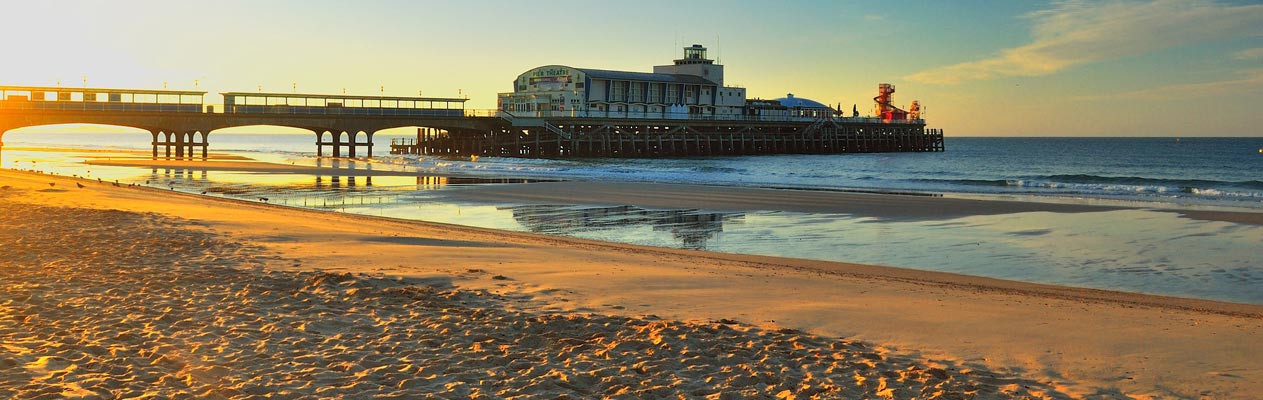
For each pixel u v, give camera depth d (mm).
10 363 7750
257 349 8828
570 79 92438
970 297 13500
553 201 35281
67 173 52219
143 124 72312
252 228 20750
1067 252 21578
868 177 54188
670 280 14344
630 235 25078
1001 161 96188
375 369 8180
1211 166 85625
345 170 58281
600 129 89750
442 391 7520
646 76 97250
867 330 10656
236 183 45156
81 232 18984
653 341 9508
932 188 44000
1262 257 20547
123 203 27172
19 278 12781
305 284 12820
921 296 13398
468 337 9602
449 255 16953
